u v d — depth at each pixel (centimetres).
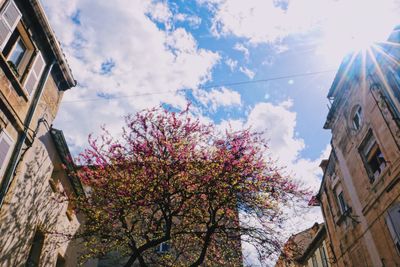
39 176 1046
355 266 1338
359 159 1260
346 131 1370
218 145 1245
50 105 1109
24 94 919
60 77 1161
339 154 1448
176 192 1141
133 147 1234
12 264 927
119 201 1223
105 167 1257
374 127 1147
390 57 1051
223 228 1178
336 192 1538
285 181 1277
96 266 1702
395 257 1030
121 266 1695
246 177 1190
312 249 2019
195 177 1159
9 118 873
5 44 848
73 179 1306
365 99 1202
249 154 1239
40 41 1023
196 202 1232
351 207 1343
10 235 904
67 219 1331
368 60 1175
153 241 1094
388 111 1055
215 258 1396
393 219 1026
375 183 1144
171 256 1523
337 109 1441
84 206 1312
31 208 1010
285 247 1228
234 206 1205
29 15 952
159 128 1245
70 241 1367
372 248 1179
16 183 914
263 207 1220
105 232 1315
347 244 1403
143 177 1170
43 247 1102
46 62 1063
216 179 1138
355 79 1270
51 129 1106
